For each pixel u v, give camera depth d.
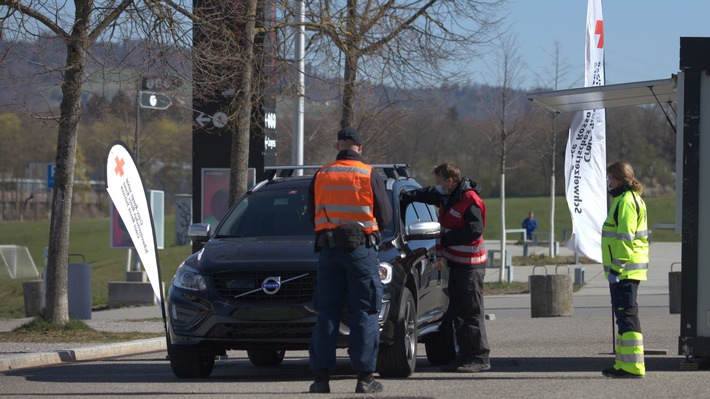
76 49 25.03
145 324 30.42
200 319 16.38
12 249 64.44
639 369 16.03
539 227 115.94
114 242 45.31
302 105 33.00
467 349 17.91
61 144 26.17
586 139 26.12
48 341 24.88
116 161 18.58
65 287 26.78
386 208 14.36
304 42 31.12
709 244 17.00
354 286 14.24
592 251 26.11
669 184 148.12
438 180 18.17
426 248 18.72
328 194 14.26
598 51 28.38
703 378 15.98
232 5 26.52
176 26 25.33
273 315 16.08
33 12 24.47
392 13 32.47
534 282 34.22
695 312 17.11
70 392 15.27
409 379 16.58
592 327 28.66
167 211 122.50
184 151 101.06
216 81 26.30
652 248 74.88
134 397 14.43
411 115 43.12
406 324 16.89
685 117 17.02
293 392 14.68
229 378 17.64
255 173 29.95
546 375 16.73
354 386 15.65
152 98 26.52
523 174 133.62
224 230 18.72
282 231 18.31
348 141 14.62
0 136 110.94
